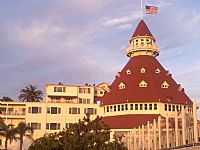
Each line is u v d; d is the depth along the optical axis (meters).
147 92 100.56
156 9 106.25
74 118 105.06
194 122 40.09
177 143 44.41
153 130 54.97
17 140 95.56
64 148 45.69
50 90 111.88
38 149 49.00
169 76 110.44
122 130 93.19
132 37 115.31
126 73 109.12
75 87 113.38
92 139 46.06
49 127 103.50
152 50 112.88
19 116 106.06
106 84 124.12
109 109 102.62
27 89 134.38
